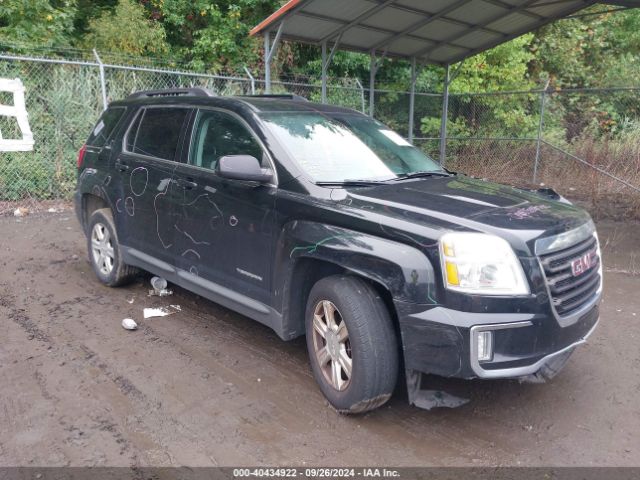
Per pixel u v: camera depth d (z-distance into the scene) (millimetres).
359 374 3189
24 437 3137
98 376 3867
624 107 15383
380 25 10672
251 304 3975
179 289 5727
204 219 4285
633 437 3258
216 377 3895
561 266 3188
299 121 4273
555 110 16219
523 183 12867
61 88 10453
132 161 5105
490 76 16062
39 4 11820
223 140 4320
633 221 9398
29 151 10070
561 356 3549
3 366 3980
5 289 5641
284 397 3643
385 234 3180
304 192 3652
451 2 9781
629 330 4855
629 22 19125
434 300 2980
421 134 15297
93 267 5848
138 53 13234
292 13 9023
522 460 3031
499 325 2924
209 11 14891
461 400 3650
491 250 2977
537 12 10555
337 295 3283
